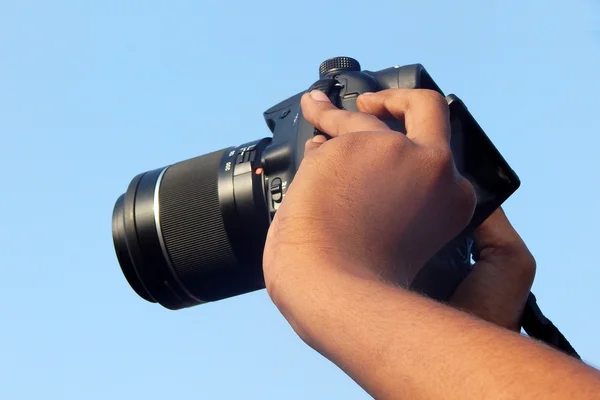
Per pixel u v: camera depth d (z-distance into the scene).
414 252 1.10
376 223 1.02
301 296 0.87
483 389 0.62
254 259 2.40
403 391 0.69
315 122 1.36
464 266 1.88
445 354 0.67
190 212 2.45
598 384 0.58
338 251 0.93
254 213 2.34
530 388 0.60
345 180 1.03
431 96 1.30
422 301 0.77
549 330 1.84
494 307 1.80
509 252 1.83
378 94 1.39
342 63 2.29
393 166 1.07
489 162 1.70
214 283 2.49
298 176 1.05
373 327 0.76
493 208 1.71
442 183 1.11
